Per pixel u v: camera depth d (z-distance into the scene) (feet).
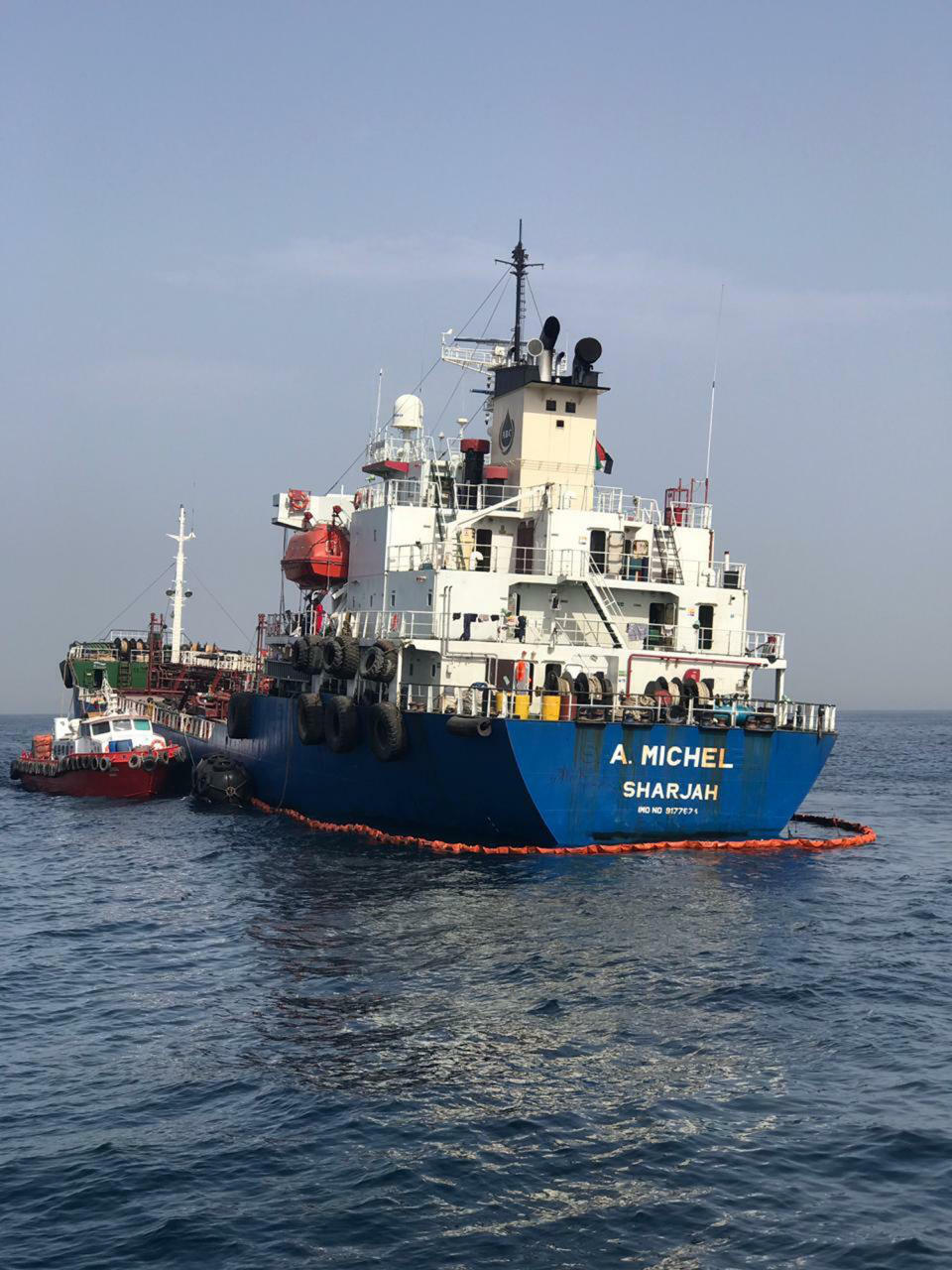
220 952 96.94
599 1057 71.97
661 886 115.55
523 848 128.36
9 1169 58.44
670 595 145.18
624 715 125.39
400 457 163.73
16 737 520.42
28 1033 78.18
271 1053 73.10
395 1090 67.05
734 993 84.02
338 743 140.77
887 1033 76.38
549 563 141.49
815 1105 65.10
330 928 102.47
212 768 189.06
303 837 150.61
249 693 188.96
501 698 123.03
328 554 164.55
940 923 106.73
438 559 141.38
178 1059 72.59
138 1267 49.85
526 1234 52.24
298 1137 61.41
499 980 86.58
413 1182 56.65
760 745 130.31
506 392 159.02
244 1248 51.16
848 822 166.30
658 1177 57.21
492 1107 64.75
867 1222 53.06
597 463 164.04
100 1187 56.49
